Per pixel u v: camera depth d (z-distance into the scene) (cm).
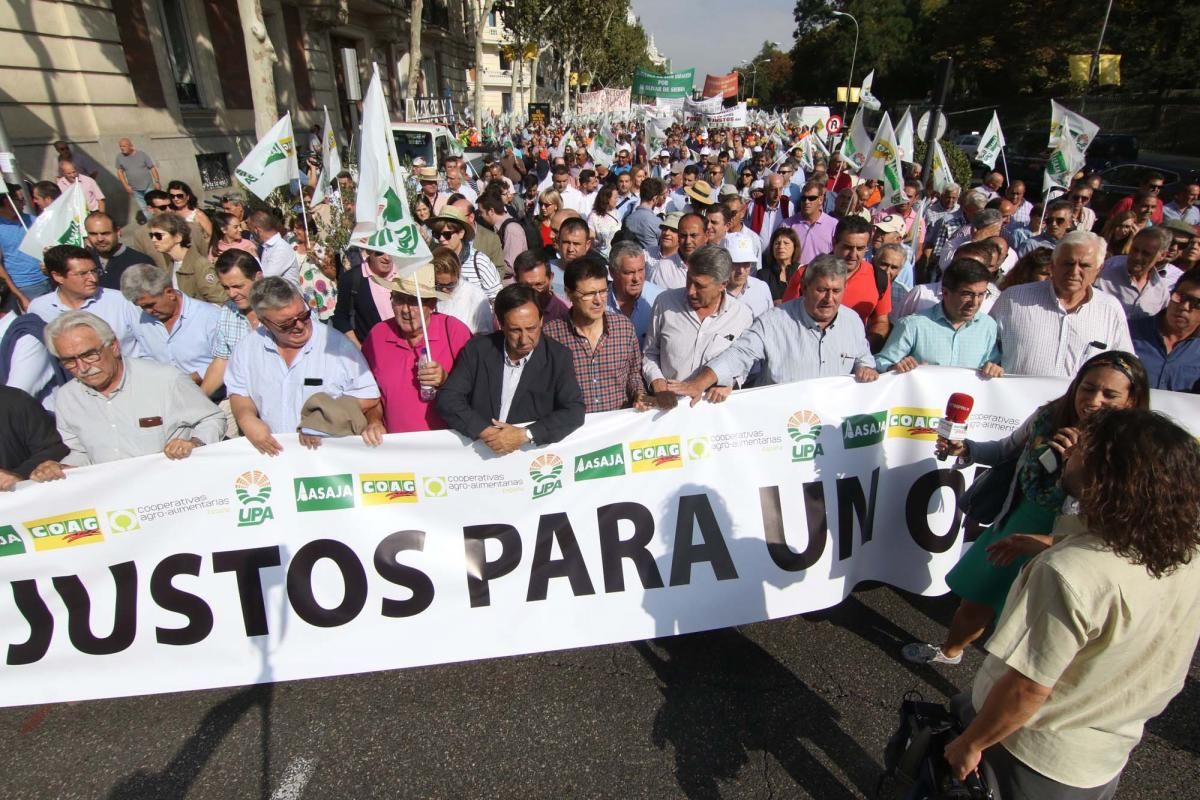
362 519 304
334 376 322
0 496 280
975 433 341
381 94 281
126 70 1338
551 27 4059
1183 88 2769
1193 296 342
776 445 327
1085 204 760
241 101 1720
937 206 951
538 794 254
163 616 298
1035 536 217
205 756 271
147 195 708
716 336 373
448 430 302
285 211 831
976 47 3528
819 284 331
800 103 6475
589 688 303
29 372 368
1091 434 162
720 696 297
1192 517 145
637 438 316
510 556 313
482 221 720
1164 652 159
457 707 294
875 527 346
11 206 648
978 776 185
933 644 325
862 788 256
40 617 291
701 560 323
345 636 307
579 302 321
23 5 1123
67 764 269
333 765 266
